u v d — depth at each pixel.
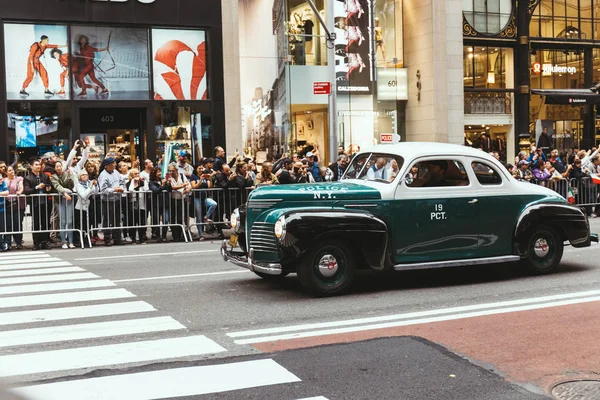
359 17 27.41
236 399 5.05
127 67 22.22
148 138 22.52
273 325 7.35
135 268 11.55
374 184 9.43
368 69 27.67
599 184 20.22
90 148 22.23
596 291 8.84
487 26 30.45
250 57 24.45
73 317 7.79
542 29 31.75
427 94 28.53
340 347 6.41
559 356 6.08
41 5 21.00
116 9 21.92
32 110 21.06
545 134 31.95
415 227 9.30
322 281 8.84
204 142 23.28
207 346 6.52
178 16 22.72
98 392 5.20
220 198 16.64
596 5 32.88
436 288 9.31
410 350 6.29
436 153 9.54
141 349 6.44
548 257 10.18
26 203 14.88
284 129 25.27
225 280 10.22
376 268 9.01
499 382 5.41
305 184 9.63
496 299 8.50
